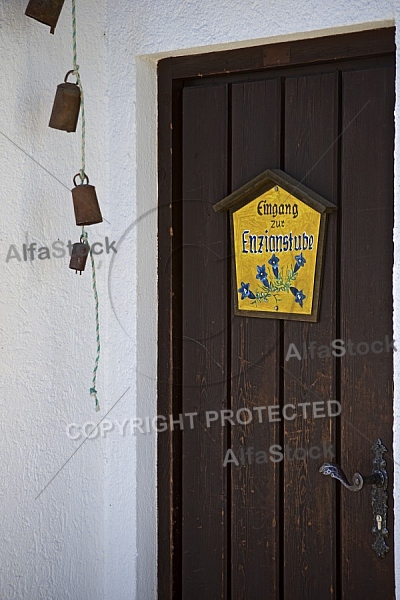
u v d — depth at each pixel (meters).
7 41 2.27
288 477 2.42
